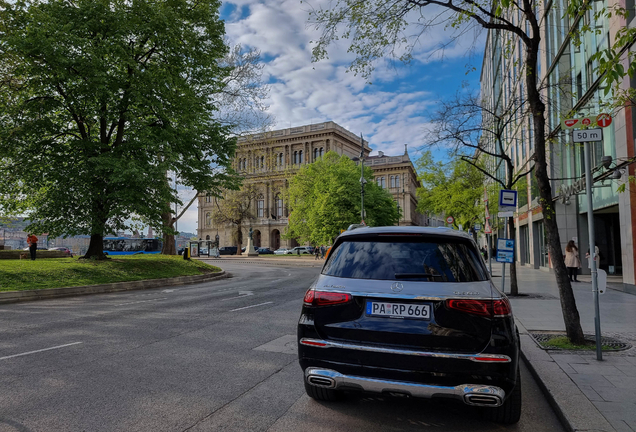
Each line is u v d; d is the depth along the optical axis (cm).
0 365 524
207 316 906
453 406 409
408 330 326
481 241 5500
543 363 533
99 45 1745
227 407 395
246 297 1275
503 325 319
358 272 360
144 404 398
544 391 448
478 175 3080
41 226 1869
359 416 379
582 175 1744
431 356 315
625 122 1233
